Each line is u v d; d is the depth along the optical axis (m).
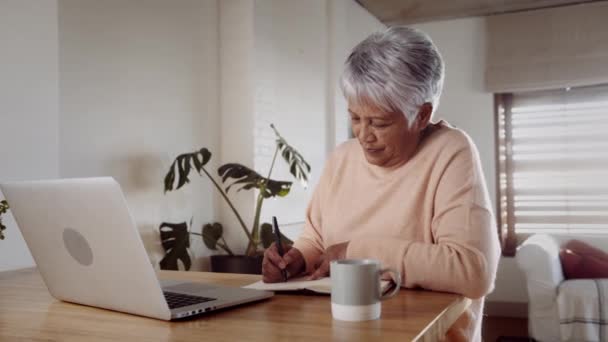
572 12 4.84
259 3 3.50
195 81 3.26
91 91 2.51
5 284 1.33
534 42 4.96
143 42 2.84
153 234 2.89
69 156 2.38
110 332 0.85
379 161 1.33
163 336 0.81
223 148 3.49
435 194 1.27
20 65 1.90
